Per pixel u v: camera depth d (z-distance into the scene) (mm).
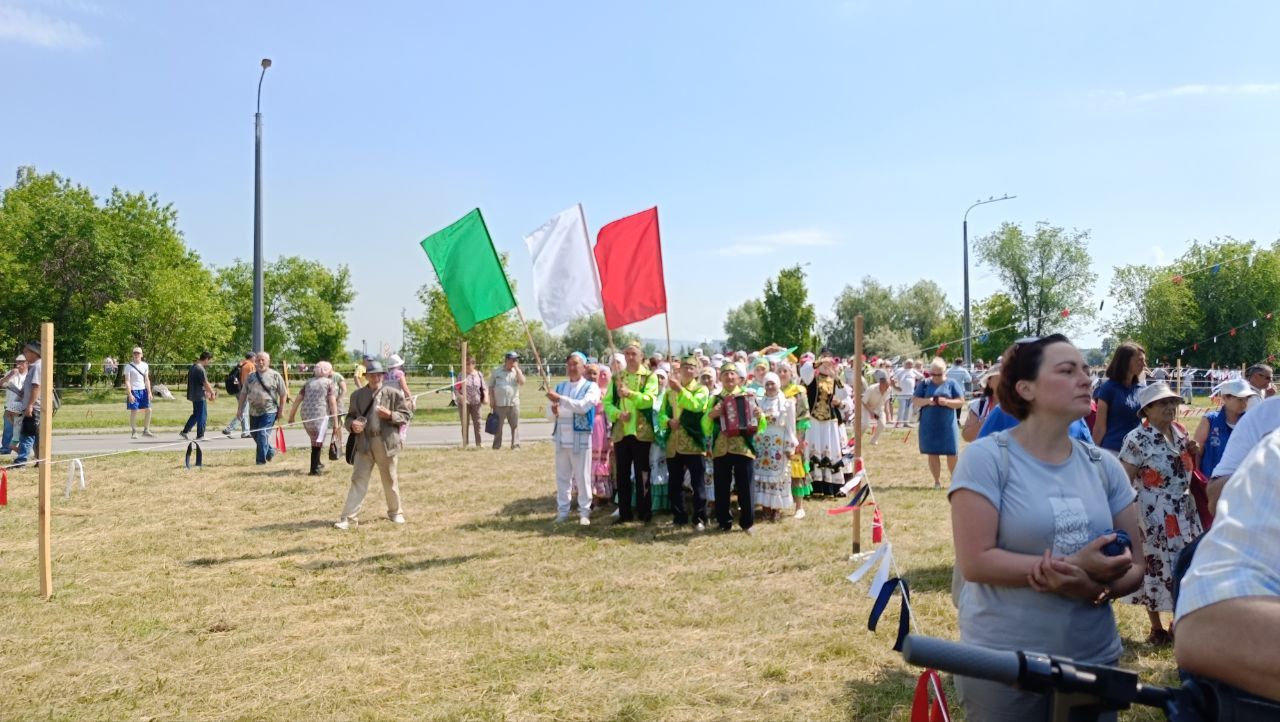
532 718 4633
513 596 6965
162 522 10070
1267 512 1651
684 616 6359
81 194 51125
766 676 5211
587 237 9430
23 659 5539
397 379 14766
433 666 5402
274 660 5516
